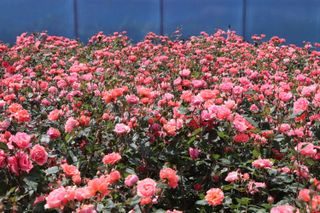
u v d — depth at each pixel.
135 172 3.53
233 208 3.21
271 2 10.75
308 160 3.41
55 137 3.45
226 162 3.48
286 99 4.24
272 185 3.39
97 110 4.60
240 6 10.88
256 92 5.00
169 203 3.35
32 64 7.41
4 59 7.74
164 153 3.64
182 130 3.75
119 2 11.12
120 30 11.17
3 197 2.76
